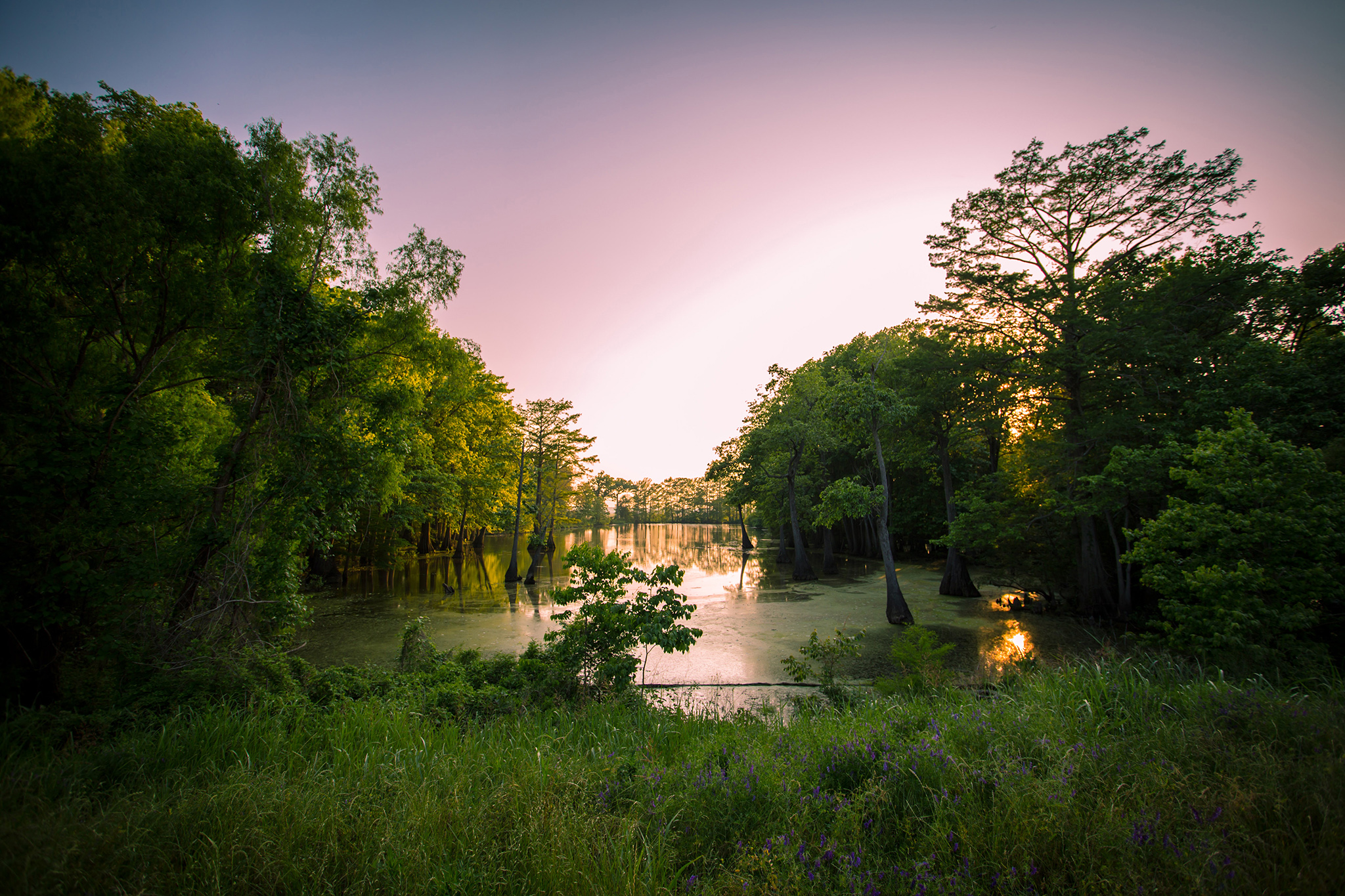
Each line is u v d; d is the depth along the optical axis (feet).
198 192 32.12
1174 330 55.01
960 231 70.74
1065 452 60.39
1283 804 9.25
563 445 126.52
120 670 25.88
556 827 9.76
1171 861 8.11
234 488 34.30
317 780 13.05
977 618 62.85
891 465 121.70
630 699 26.40
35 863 9.07
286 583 34.50
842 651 30.83
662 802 11.46
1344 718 12.96
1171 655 26.14
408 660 33.47
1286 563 25.04
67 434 29.96
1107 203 65.26
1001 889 7.88
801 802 10.51
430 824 10.22
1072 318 58.34
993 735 13.79
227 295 35.24
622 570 30.09
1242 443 27.25
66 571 27.48
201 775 13.53
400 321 40.63
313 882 8.74
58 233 28.81
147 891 8.58
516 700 25.18
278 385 35.35
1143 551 28.35
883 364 75.72
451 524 134.82
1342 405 39.17
